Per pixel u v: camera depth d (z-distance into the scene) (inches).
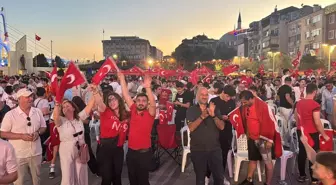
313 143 248.4
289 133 376.5
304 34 2726.4
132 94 589.9
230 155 284.4
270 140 231.6
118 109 216.4
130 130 207.0
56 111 213.8
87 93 394.0
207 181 259.1
